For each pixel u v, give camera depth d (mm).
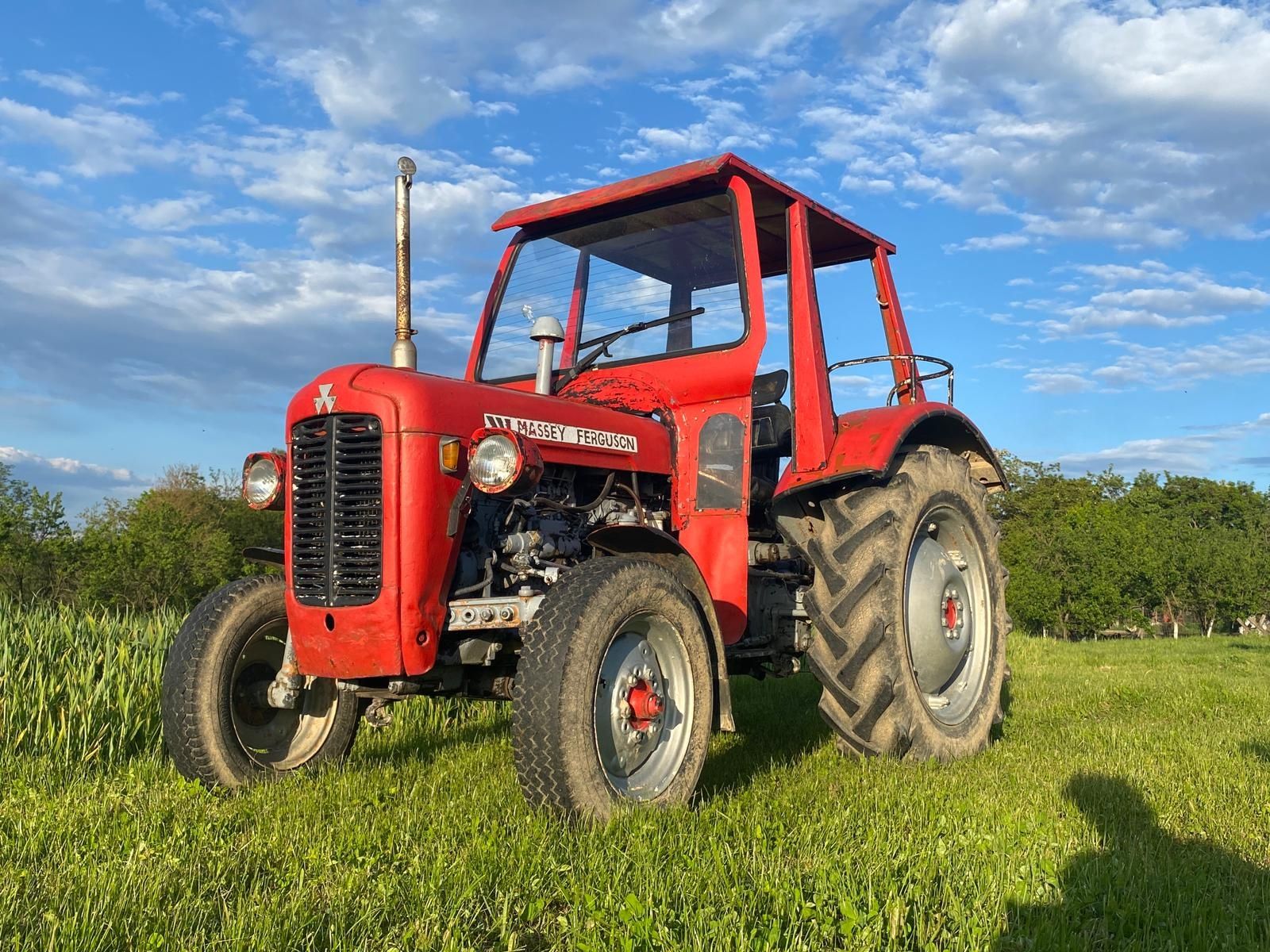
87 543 26703
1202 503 68750
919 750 4395
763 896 2494
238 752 3904
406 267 4035
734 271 4410
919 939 2258
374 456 3453
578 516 4012
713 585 4215
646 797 3348
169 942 2252
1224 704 6453
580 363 4707
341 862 2799
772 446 4957
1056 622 36156
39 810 3398
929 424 5199
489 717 5691
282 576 4180
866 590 4320
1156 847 3061
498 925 2369
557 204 4820
